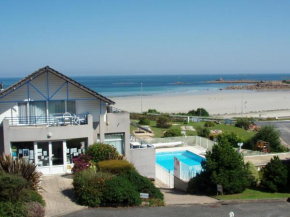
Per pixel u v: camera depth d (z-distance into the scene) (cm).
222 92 14850
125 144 2397
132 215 1448
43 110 2253
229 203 1711
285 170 2020
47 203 1570
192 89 17238
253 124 5384
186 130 4938
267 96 12494
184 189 2220
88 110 2331
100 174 1650
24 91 2203
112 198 1547
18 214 1315
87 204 1556
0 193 1356
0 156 1798
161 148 3638
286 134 4903
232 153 2028
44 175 2106
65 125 2169
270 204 1703
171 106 9000
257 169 2359
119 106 8975
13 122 2192
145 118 5816
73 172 2000
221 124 5625
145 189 1680
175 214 1488
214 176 1947
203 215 1487
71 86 2277
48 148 2123
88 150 2097
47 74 2208
